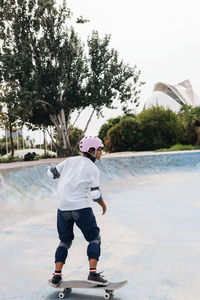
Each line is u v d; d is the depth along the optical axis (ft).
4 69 64.90
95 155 9.70
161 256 12.67
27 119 74.28
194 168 52.19
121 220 19.38
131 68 73.05
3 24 67.56
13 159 72.33
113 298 9.02
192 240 14.87
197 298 8.98
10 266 11.85
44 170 35.73
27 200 26.13
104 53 72.38
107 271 11.12
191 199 26.48
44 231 16.93
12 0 67.41
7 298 9.22
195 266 11.49
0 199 24.44
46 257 12.81
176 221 18.84
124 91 72.59
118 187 35.27
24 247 14.15
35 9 68.08
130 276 10.66
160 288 9.67
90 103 72.28
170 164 53.88
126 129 107.24
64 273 11.08
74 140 125.08
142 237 15.55
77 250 13.66
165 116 108.37
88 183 9.41
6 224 18.60
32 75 67.15
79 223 9.20
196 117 109.40
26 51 67.31
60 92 72.18
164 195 29.04
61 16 70.23
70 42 71.31
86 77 73.61
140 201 26.16
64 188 9.34
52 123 79.46
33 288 9.91
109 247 13.97
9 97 64.08
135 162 50.57
